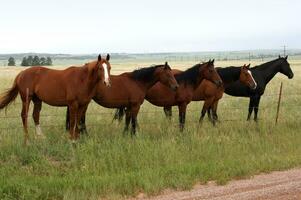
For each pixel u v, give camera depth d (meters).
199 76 16.97
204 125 17.55
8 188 9.54
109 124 16.83
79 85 14.07
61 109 21.62
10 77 42.59
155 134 15.39
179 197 9.53
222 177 10.91
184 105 16.75
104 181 10.17
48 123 17.28
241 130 16.56
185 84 16.59
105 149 12.74
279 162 12.41
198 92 17.89
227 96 29.38
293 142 14.83
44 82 14.53
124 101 15.30
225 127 16.86
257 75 19.33
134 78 15.53
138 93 15.48
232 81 18.64
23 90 14.84
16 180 10.12
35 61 117.44
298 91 32.44
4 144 12.98
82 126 15.04
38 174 11.17
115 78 15.36
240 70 18.56
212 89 17.86
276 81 41.72
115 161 11.90
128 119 15.62
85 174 11.05
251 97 19.23
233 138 14.92
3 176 10.61
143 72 15.60
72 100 14.15
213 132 15.91
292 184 10.45
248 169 11.65
